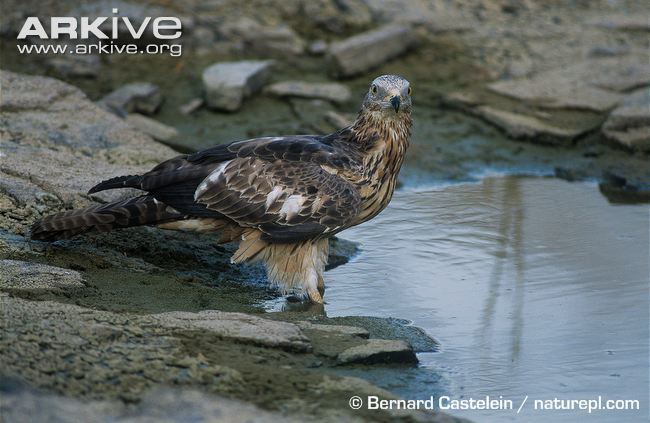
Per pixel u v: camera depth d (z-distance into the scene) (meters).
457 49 20.67
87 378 8.57
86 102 16.03
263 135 17.70
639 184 16.56
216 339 9.63
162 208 11.72
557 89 19.14
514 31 21.45
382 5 21.56
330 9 21.33
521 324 11.45
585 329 11.30
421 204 15.63
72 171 13.55
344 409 8.57
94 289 11.02
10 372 8.37
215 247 13.16
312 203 11.64
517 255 13.58
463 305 12.02
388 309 11.87
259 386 8.88
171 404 8.23
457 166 17.25
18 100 15.51
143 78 19.09
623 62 20.17
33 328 9.27
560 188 16.50
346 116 18.44
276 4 21.33
